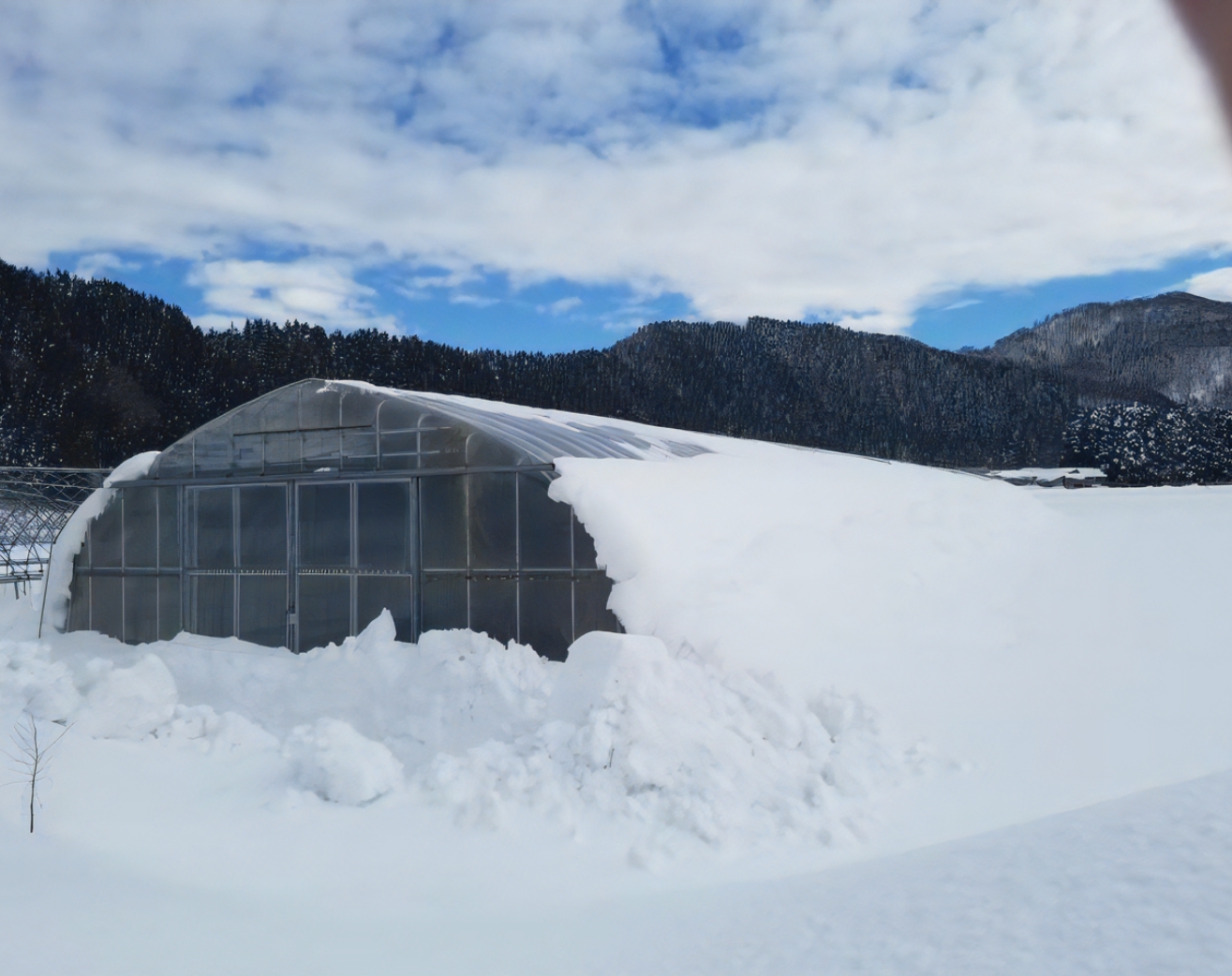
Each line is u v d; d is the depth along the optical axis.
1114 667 11.09
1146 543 16.70
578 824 6.63
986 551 14.67
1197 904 3.45
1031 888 3.97
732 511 12.91
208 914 4.93
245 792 6.95
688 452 16.08
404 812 6.70
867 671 10.13
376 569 12.97
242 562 14.09
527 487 11.93
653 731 7.56
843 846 6.53
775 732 8.34
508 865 6.00
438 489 12.55
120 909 4.84
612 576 10.99
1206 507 25.17
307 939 4.70
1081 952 3.26
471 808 6.68
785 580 11.56
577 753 7.39
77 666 8.98
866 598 11.95
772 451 20.92
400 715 9.41
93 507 15.31
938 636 11.44
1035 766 8.34
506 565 11.98
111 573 15.14
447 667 9.69
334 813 6.63
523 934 4.83
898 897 4.30
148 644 13.88
